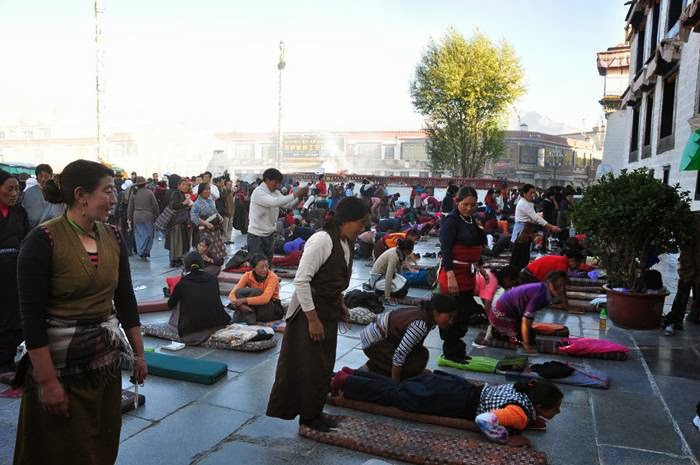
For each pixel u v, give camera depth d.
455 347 4.95
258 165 45.84
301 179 27.89
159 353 4.97
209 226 8.66
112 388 2.37
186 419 3.77
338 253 3.42
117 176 14.36
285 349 3.51
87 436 2.25
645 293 6.17
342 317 3.69
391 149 43.12
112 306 2.40
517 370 4.71
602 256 6.50
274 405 3.52
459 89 28.22
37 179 6.21
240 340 5.27
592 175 52.09
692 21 8.12
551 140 46.81
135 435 3.53
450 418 3.69
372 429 3.52
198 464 3.18
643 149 16.52
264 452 3.33
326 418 3.61
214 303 5.63
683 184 11.56
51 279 2.17
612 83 24.31
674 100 12.70
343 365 4.98
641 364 5.05
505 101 28.83
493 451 3.24
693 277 5.89
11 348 4.44
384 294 7.41
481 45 28.28
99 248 2.28
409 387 3.82
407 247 7.37
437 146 30.42
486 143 29.11
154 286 8.27
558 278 5.29
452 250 4.76
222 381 4.47
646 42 16.45
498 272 5.62
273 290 6.18
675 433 3.67
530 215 7.65
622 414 3.95
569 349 5.25
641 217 5.81
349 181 27.12
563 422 3.82
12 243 4.38
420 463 3.18
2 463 3.13
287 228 12.85
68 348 2.20
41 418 2.21
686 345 5.66
